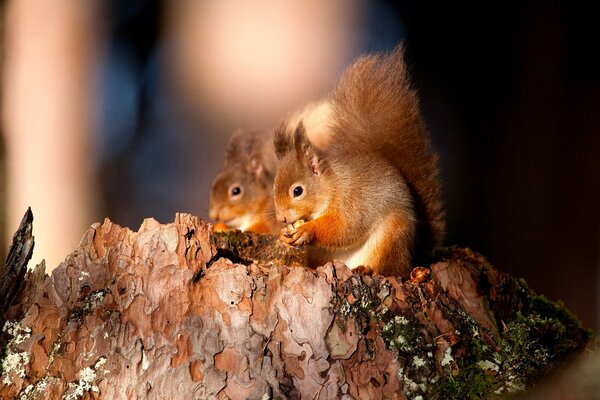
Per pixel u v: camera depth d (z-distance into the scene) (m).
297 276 5.25
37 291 5.37
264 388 5.05
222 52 19.92
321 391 5.09
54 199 13.63
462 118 16.05
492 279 5.90
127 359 5.15
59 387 5.12
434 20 16.84
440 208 7.81
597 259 14.12
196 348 5.14
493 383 5.21
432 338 5.31
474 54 15.98
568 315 6.85
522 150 14.82
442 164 15.92
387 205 7.21
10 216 12.80
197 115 20.67
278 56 19.53
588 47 14.45
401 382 5.15
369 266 7.13
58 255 13.68
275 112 19.73
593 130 14.31
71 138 13.84
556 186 14.44
